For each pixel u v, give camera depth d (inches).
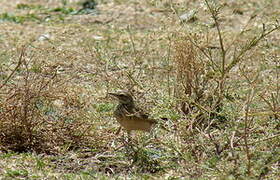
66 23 840.9
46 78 606.9
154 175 432.1
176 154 455.8
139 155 450.0
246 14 839.7
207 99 521.3
